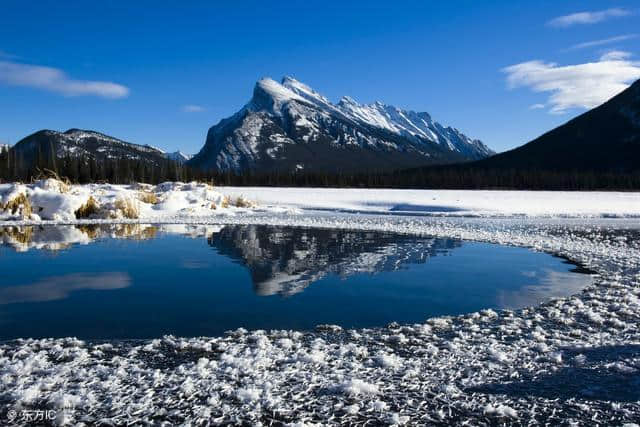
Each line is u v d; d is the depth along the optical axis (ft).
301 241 70.64
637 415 17.60
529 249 63.57
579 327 28.94
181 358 23.71
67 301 35.58
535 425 17.10
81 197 107.65
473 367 22.48
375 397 19.29
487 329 28.76
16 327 29.30
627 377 21.04
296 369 21.93
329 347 25.30
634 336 26.78
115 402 18.60
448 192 235.40
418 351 24.76
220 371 21.59
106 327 29.37
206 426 16.99
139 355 24.09
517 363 22.90
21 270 47.34
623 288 39.40
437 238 74.95
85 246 64.23
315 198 189.06
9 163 280.31
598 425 17.02
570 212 129.80
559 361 23.03
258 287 40.52
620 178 353.31
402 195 206.28
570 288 40.27
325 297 37.17
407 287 40.73
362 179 366.02
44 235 76.79
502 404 18.62
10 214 100.37
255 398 18.78
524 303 35.47
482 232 83.35
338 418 17.60
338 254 58.29
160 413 17.83
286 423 17.26
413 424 17.21
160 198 129.70
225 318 31.37
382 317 31.73
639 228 92.22
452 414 17.94
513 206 146.51
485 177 376.89
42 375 21.09
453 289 39.99
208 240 71.26
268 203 169.58
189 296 37.27
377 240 72.23
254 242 69.26
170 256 56.24
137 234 78.79
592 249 61.82
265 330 28.94
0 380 20.42
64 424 16.97
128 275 45.24
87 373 21.36
